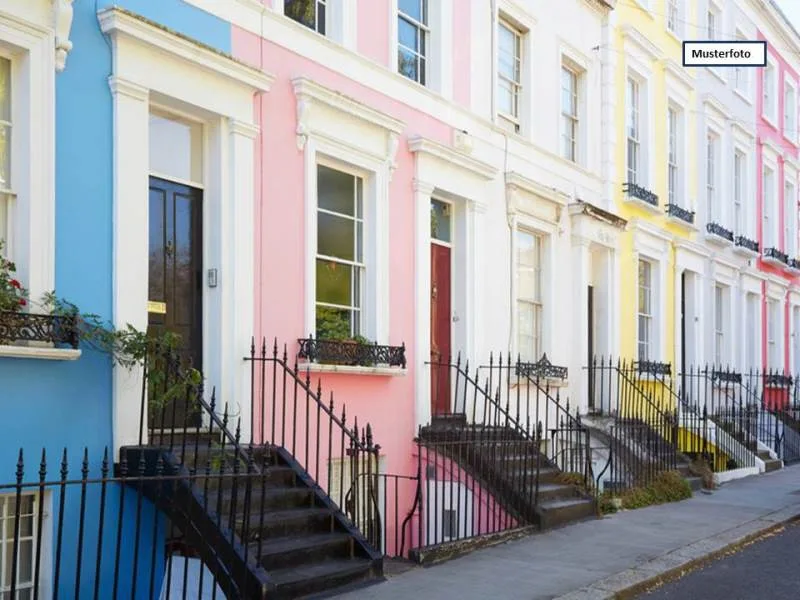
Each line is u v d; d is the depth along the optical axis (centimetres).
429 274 1057
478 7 1180
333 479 901
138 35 707
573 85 1441
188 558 657
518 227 1258
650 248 1609
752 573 836
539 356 1294
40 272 638
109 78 698
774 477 1558
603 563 821
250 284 812
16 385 619
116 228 695
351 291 973
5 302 599
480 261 1145
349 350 910
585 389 1355
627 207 1534
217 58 774
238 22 829
